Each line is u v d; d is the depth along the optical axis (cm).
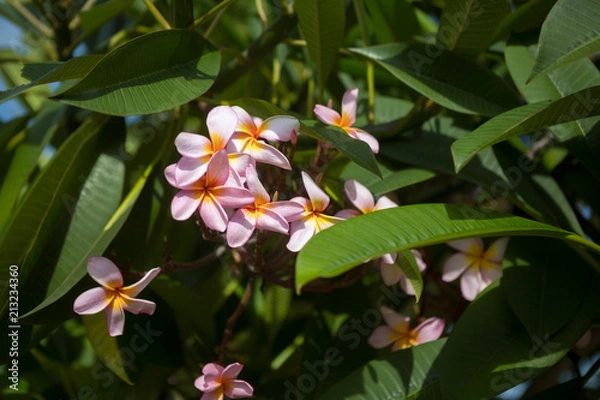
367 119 109
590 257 89
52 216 93
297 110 126
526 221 82
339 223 78
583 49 79
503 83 97
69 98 83
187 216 82
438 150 100
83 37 115
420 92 96
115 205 95
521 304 88
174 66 91
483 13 94
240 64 107
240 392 88
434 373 88
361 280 106
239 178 82
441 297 103
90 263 85
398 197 115
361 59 107
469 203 115
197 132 118
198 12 130
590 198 105
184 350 105
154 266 104
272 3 121
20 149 103
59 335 115
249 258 93
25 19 121
